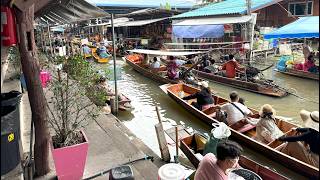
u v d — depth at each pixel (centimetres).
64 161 444
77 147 445
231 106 823
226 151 363
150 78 1627
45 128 461
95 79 854
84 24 3781
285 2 2758
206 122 911
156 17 3102
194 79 1404
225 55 1836
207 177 377
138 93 1388
